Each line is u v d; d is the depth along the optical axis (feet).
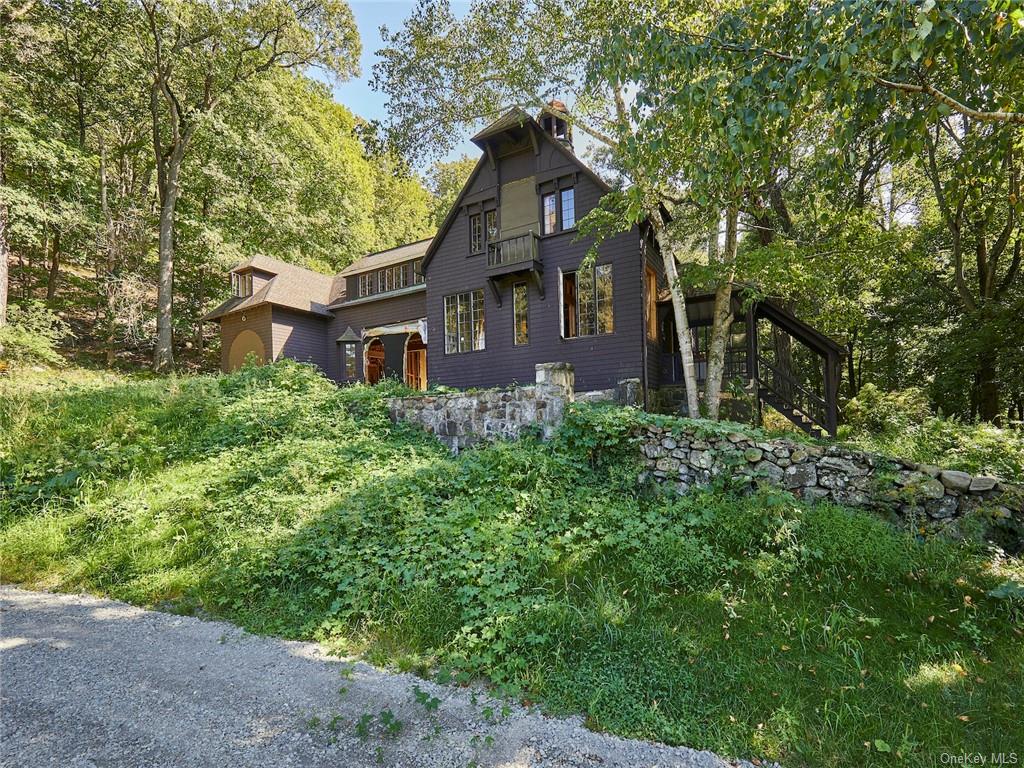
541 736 8.16
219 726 8.38
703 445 18.40
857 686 9.26
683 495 17.75
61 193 51.67
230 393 31.53
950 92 13.15
